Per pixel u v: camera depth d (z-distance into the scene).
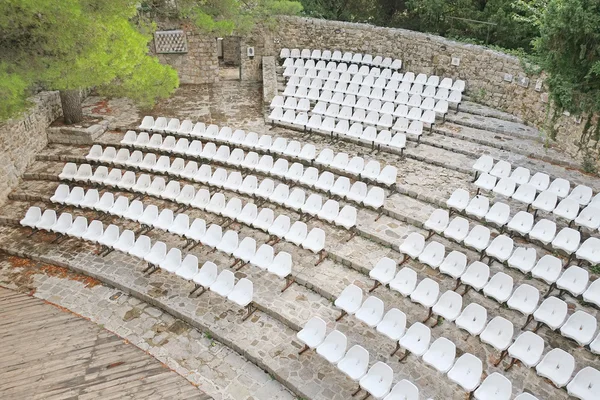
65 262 11.59
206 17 17.16
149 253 11.12
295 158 14.47
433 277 10.41
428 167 13.97
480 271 9.45
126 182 13.71
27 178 14.72
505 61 16.12
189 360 9.11
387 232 11.64
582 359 8.45
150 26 14.92
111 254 11.94
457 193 11.67
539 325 8.88
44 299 10.59
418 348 8.27
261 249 10.62
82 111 17.66
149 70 12.70
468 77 17.47
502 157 13.96
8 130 13.88
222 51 24.55
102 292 10.83
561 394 7.95
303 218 12.47
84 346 9.34
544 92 14.88
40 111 15.59
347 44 20.41
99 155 14.84
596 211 10.44
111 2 10.70
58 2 9.02
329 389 8.32
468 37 18.97
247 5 19.78
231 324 9.75
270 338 9.42
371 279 10.59
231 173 13.21
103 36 10.43
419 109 15.34
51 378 8.62
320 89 17.91
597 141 12.67
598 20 10.80
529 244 10.95
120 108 18.11
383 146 14.89
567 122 13.73
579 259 10.27
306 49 20.75
